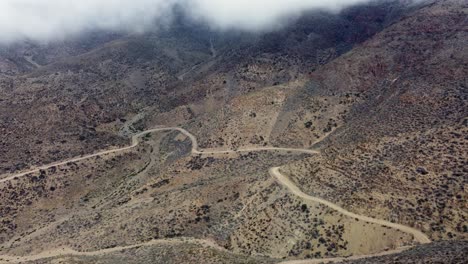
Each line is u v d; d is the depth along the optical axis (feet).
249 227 470.39
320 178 485.97
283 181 504.43
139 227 533.14
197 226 510.58
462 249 347.36
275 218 465.06
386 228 414.62
